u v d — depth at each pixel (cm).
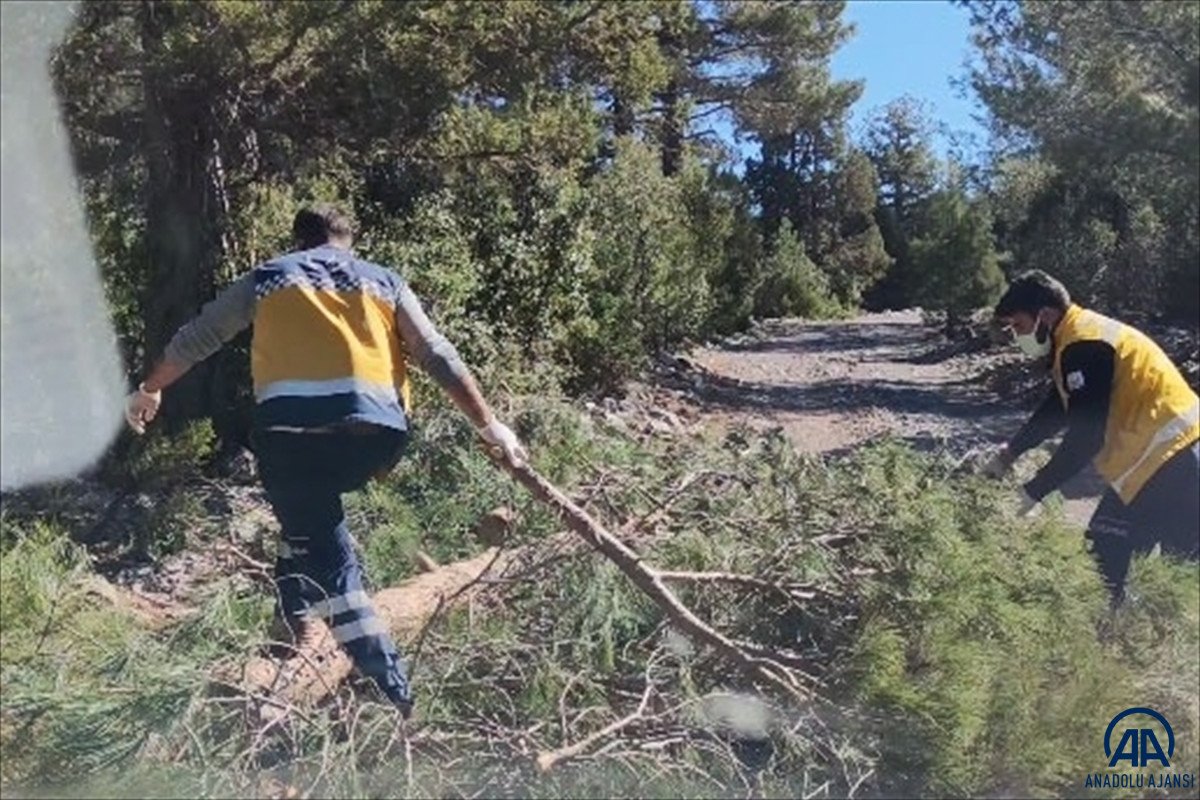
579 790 459
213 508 913
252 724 460
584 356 1603
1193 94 1702
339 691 496
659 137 2903
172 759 451
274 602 569
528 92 1176
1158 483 607
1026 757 498
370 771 448
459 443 742
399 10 1009
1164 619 588
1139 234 2586
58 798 445
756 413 1814
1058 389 624
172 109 1052
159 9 992
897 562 548
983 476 626
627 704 512
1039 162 2383
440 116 1140
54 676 494
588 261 1591
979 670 504
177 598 705
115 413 915
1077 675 520
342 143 1119
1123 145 1762
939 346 2975
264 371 511
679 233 2272
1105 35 1775
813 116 3678
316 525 513
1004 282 3259
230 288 532
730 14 3394
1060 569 566
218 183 1108
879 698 498
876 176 6247
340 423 502
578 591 540
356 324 511
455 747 467
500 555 584
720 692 508
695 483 641
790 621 557
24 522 798
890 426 1703
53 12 914
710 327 2908
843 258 5800
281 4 975
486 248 1424
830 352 2894
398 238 1278
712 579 553
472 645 518
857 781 482
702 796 465
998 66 1956
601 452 733
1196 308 2616
